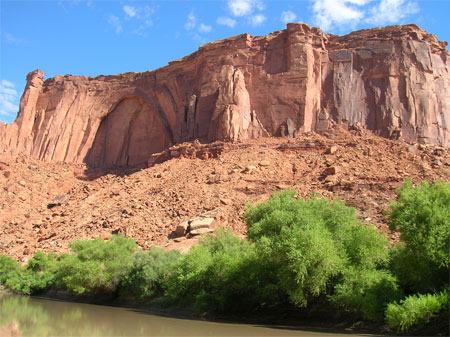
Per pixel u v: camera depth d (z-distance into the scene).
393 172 37.94
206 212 34.53
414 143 44.28
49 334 18.22
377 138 44.91
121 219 37.12
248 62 51.12
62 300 32.88
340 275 19.47
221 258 23.22
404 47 48.94
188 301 25.28
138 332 18.27
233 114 46.97
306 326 19.89
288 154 43.22
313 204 22.33
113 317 23.28
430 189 19.03
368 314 17.48
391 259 20.58
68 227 39.28
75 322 21.36
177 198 37.91
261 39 52.22
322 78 50.16
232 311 23.17
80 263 29.19
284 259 19.53
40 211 46.91
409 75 47.69
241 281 21.88
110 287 29.78
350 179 36.91
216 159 44.31
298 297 18.86
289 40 50.19
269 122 48.00
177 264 26.08
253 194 37.09
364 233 20.12
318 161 41.09
